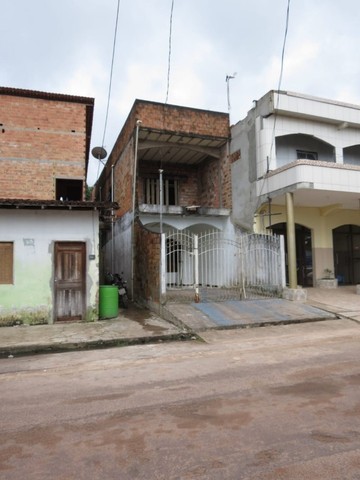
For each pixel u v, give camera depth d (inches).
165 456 123.6
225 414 156.3
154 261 462.0
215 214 602.9
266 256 515.5
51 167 503.5
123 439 136.9
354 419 147.6
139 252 537.3
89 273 410.0
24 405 176.7
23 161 495.2
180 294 509.0
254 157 569.0
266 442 130.5
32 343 314.5
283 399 171.6
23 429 148.7
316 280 653.3
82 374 229.6
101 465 119.5
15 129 497.0
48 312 396.5
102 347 319.0
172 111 600.1
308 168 490.0
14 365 259.6
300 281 656.4
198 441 133.2
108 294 423.8
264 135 547.5
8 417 161.9
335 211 655.8
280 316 402.0
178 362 251.3
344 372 212.8
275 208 610.5
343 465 114.5
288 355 259.1
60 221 406.6
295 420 147.9
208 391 186.7
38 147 502.0
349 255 705.0
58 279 402.9
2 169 488.1
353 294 555.5
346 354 258.1
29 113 503.8
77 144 515.8
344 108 582.9
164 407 167.0
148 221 581.6
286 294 483.8
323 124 582.2
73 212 410.0
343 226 704.4
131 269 578.2
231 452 124.6
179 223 599.5
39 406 174.7
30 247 397.4
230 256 580.4
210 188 695.1
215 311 413.7
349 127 598.2
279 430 139.5
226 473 112.0
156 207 567.5
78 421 155.0
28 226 398.3
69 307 404.8
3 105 496.4
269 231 568.1
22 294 391.5
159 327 374.9
